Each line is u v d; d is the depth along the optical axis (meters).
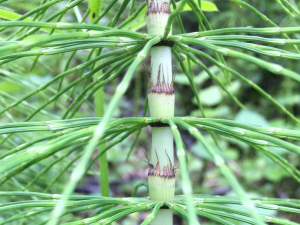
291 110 0.62
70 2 0.19
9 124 0.15
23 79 0.31
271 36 0.56
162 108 0.17
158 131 0.17
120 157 0.71
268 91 0.67
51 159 0.35
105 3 0.35
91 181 0.71
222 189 0.70
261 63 0.12
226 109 0.65
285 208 0.17
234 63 0.65
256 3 0.57
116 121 0.15
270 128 0.14
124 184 0.73
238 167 0.67
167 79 0.17
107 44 0.16
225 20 0.60
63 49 0.15
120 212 0.16
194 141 0.77
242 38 0.16
